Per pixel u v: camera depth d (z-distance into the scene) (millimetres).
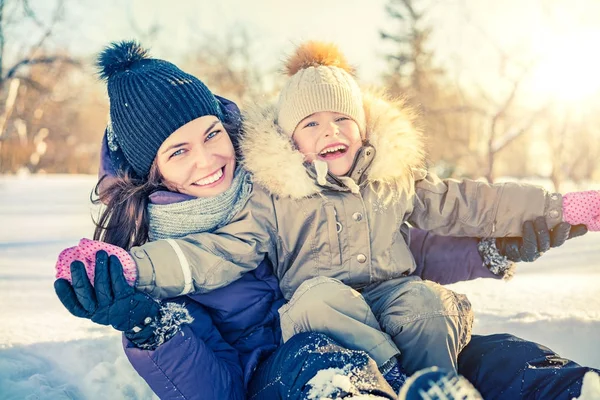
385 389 1909
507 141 13758
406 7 16531
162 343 2074
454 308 2262
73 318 3502
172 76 2562
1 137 17922
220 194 2504
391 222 2598
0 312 3631
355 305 2215
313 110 2525
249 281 2561
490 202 2707
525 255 2697
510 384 2217
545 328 3057
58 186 14625
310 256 2551
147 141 2508
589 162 15680
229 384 2232
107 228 2600
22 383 2574
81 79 20125
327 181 2543
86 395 2607
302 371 1979
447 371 1760
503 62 13258
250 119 2627
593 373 1933
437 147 16047
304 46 2725
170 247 2275
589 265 5227
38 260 5660
